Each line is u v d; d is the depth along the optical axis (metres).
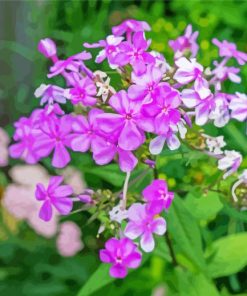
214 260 0.53
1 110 0.98
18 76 0.98
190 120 0.43
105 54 0.44
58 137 0.42
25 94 0.96
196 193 0.48
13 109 0.98
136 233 0.42
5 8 1.00
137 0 1.08
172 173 0.63
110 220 0.43
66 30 1.00
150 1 1.06
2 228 0.78
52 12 0.99
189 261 0.52
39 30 0.97
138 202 0.45
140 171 0.48
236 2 0.98
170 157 0.48
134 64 0.41
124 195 0.43
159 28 0.89
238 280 0.67
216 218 0.67
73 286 0.73
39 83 0.88
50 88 0.44
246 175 0.45
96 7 1.04
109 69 0.58
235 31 0.97
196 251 0.49
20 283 0.74
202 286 0.52
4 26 1.00
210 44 0.88
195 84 0.42
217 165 0.46
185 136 0.45
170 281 0.60
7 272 0.75
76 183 0.68
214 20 0.92
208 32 0.91
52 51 0.47
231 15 0.95
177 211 0.49
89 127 0.41
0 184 0.79
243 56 0.50
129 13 0.96
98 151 0.40
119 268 0.42
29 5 1.00
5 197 0.72
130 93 0.40
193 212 0.52
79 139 0.41
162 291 0.60
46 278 0.75
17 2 1.00
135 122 0.40
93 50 0.79
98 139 0.41
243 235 0.54
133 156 0.41
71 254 0.72
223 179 0.47
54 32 0.93
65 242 0.72
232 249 0.53
